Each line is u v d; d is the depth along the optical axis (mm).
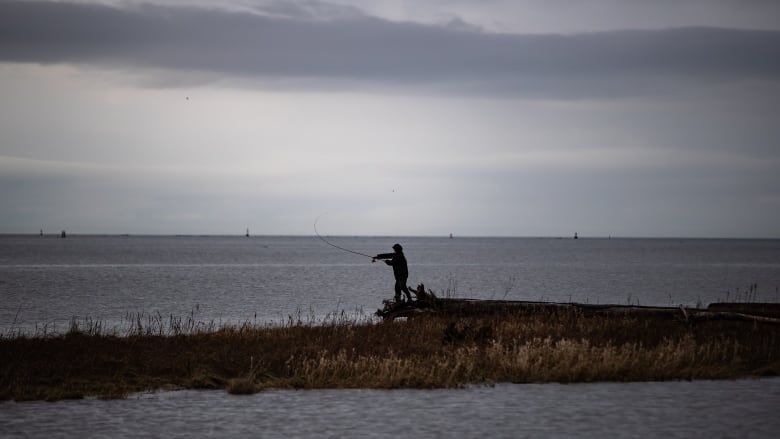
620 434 57344
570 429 58531
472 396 69438
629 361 79250
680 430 58469
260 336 95312
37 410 63250
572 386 73875
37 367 75062
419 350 86875
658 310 109000
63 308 177625
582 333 95562
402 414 62781
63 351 82938
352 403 66562
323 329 101438
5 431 57094
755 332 98062
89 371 75375
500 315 109875
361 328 102312
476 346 85688
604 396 69500
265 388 72312
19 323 145500
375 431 57875
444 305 114562
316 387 72812
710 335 95375
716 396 69375
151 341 90688
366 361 78375
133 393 69750
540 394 70312
